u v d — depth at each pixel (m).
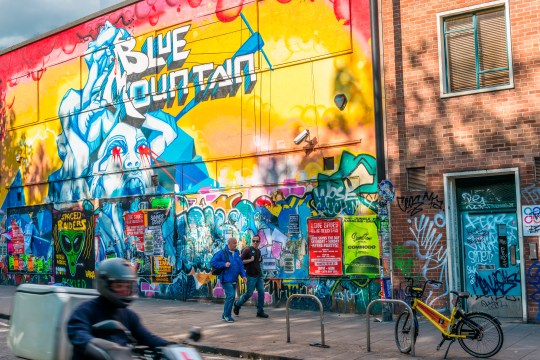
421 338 12.41
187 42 19.91
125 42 21.77
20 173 25.80
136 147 21.22
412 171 15.29
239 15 18.59
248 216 18.03
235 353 11.68
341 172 16.22
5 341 13.16
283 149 17.34
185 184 19.70
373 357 10.78
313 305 16.55
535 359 10.33
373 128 15.72
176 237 19.83
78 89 23.45
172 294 19.91
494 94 14.28
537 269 13.66
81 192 23.12
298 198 17.00
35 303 6.32
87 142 23.00
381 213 14.60
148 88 20.94
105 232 22.19
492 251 14.42
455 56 14.96
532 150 13.77
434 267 14.80
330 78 16.53
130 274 4.87
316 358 10.79
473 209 14.70
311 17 16.98
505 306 14.21
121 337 4.94
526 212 13.82
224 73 18.86
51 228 24.31
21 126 25.78
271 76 17.77
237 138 18.39
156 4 20.86
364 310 15.67
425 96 15.10
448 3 14.91
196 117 19.50
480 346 10.47
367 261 15.70
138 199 21.03
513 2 14.15
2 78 26.80
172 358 4.73
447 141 14.77
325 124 16.58
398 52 15.51
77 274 23.14
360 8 16.11
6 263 26.31
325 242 16.33
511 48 14.12
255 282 15.55
